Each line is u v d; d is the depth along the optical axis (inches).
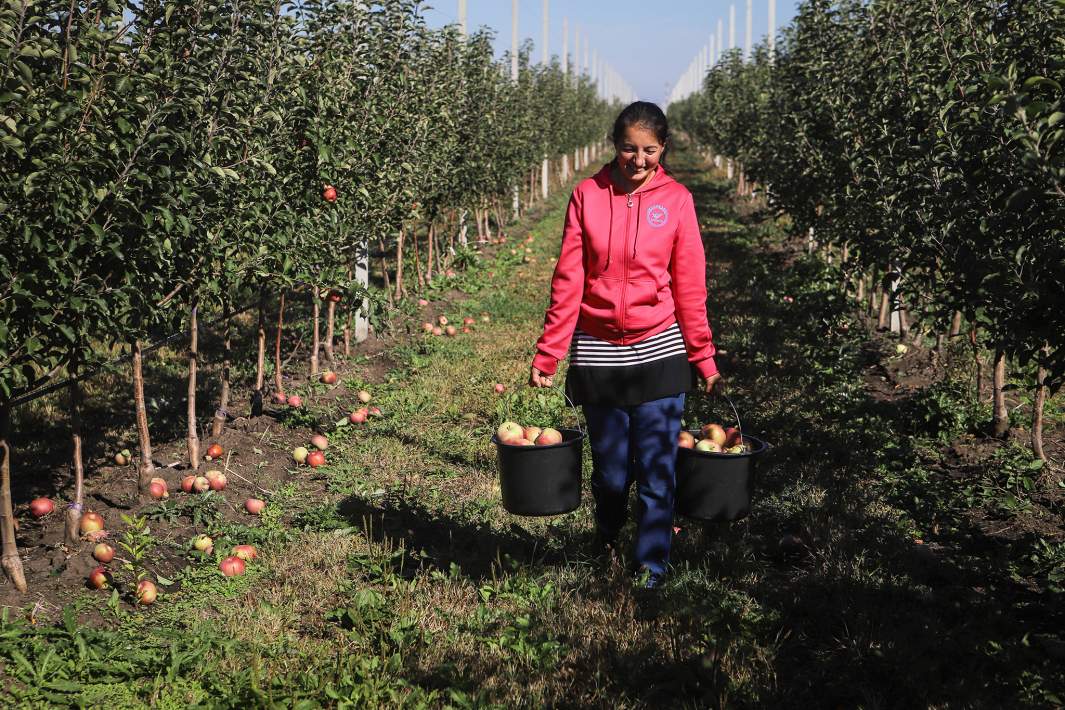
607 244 149.5
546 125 971.9
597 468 161.0
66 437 251.1
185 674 127.9
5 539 147.0
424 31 369.7
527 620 144.8
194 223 183.5
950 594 165.0
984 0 218.4
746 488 153.7
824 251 524.4
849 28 345.7
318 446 243.9
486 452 245.0
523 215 867.4
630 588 157.3
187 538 179.5
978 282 182.4
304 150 234.8
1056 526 197.3
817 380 313.1
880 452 243.4
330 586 161.0
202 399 292.7
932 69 240.8
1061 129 127.0
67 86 142.6
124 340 167.3
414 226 466.6
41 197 135.7
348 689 122.8
